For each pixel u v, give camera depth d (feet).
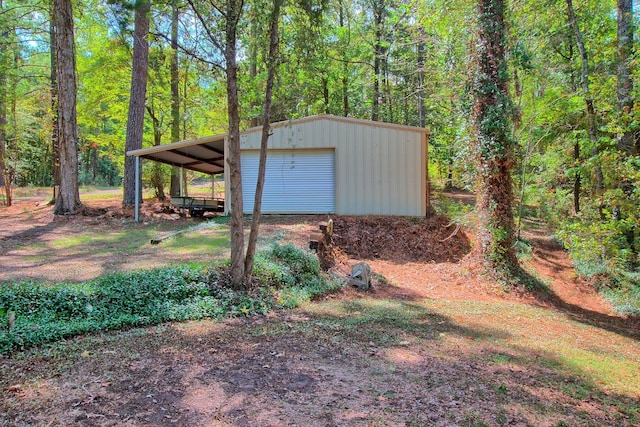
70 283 17.83
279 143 41.60
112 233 33.86
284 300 19.90
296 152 41.86
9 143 61.52
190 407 9.53
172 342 14.07
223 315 17.43
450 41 35.58
